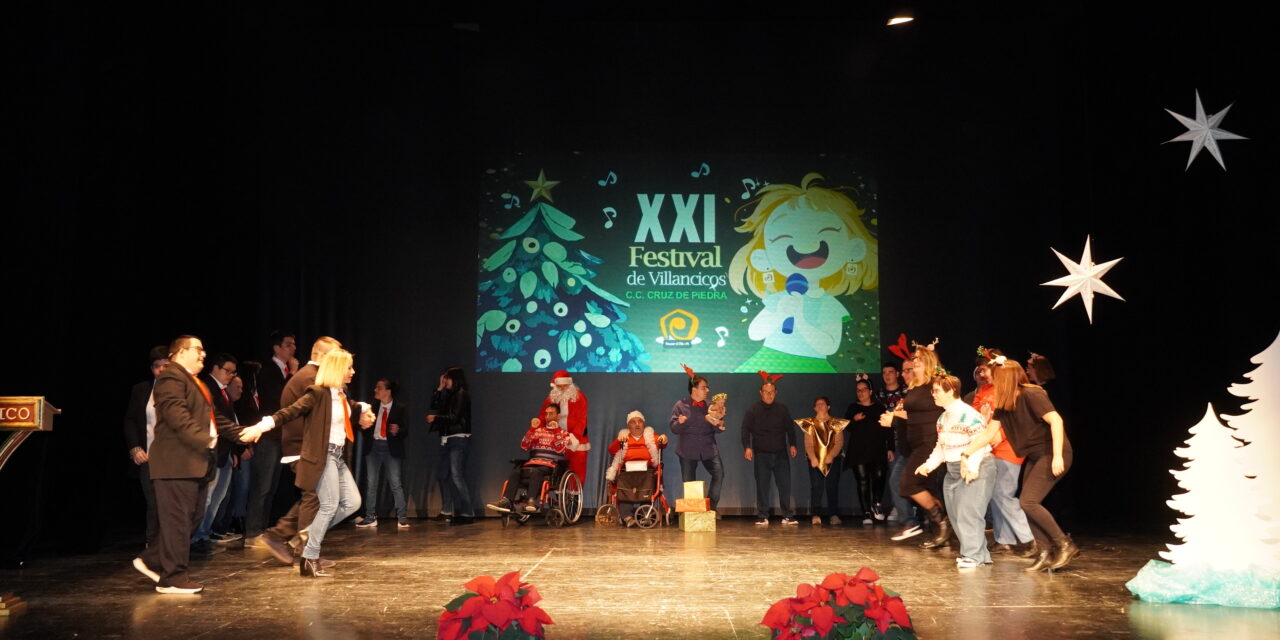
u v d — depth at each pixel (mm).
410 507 9859
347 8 9641
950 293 10141
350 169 10172
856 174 10281
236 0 9242
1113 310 9406
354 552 6758
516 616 2770
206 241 9133
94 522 6828
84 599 4773
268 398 7523
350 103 10234
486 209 10211
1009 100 10281
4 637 3883
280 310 9922
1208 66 8305
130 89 8055
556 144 10297
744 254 10211
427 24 10055
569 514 9102
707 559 6352
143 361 8258
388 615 4344
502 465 9914
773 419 9398
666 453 9969
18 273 6750
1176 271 8641
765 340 10117
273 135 10117
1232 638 3828
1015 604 4605
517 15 9969
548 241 10195
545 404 9641
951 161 10273
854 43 10391
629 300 10148
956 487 5973
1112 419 9375
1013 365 5805
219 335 9297
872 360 10086
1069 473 9672
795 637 2770
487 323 10086
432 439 9945
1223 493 4711
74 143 7250
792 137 10328
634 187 10273
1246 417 4793
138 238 8133
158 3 8289
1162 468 8820
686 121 10336
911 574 5625
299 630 4016
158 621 4207
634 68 10375
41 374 6840
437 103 10289
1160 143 8789
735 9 10039
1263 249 7660
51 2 7000
